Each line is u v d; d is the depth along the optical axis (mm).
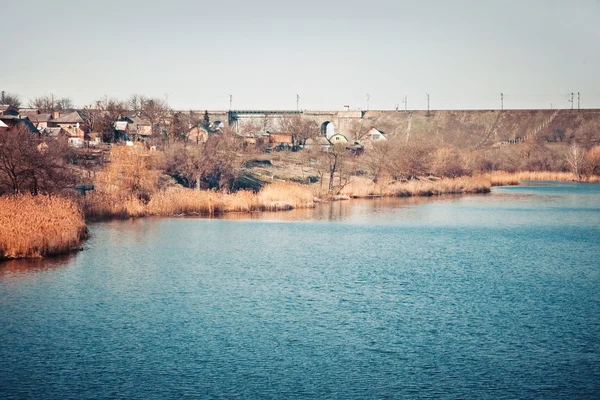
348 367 27328
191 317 33938
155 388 25078
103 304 36250
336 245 56312
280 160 134000
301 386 25422
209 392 24766
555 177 157000
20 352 28703
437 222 73375
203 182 92938
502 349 29578
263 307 35906
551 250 54750
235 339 30578
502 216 80000
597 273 45312
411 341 30578
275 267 46469
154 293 38750
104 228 63562
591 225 71688
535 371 27094
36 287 39719
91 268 45094
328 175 119000
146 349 29188
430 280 42781
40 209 53406
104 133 136750
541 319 34125
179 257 49781
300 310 35406
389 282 42031
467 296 38625
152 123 141500
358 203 94062
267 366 27359
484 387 25453
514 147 193625
